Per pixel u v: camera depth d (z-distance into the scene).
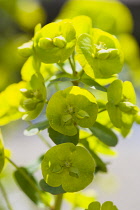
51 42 0.25
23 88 0.27
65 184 0.25
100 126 0.26
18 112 0.28
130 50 0.38
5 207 0.37
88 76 0.26
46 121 0.26
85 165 0.25
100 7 0.35
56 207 0.27
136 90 0.41
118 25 0.36
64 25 0.25
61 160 0.25
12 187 0.38
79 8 0.35
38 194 0.27
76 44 0.25
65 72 0.27
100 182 0.43
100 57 0.25
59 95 0.25
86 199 0.30
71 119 0.25
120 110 0.26
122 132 0.28
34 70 0.27
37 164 0.28
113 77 0.26
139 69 0.39
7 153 0.28
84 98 0.25
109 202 0.25
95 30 0.26
